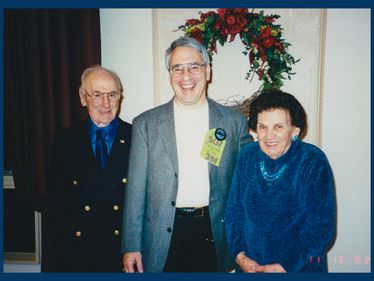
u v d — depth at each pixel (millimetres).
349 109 2137
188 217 1489
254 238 1310
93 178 1571
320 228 1214
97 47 1967
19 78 1954
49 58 1923
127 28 2139
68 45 1938
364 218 2207
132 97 2186
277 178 1265
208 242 1523
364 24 2092
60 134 1659
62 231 1605
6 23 1931
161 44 2117
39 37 1935
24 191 1994
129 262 1502
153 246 1498
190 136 1525
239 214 1392
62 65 1928
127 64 2160
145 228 1539
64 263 1614
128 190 1512
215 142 1481
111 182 1572
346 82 2123
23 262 2418
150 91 2174
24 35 1930
